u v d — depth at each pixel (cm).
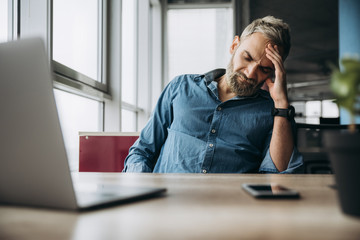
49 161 39
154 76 446
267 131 126
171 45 477
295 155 110
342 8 367
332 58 857
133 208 43
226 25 477
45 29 148
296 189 59
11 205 43
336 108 34
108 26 251
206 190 58
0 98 41
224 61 476
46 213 39
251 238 30
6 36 138
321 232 31
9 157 42
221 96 133
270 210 42
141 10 412
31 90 38
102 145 192
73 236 31
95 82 218
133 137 191
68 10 183
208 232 32
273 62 123
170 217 38
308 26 662
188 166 119
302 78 1073
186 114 126
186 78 137
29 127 40
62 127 38
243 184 62
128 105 333
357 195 36
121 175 86
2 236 30
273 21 129
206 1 472
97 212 40
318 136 185
